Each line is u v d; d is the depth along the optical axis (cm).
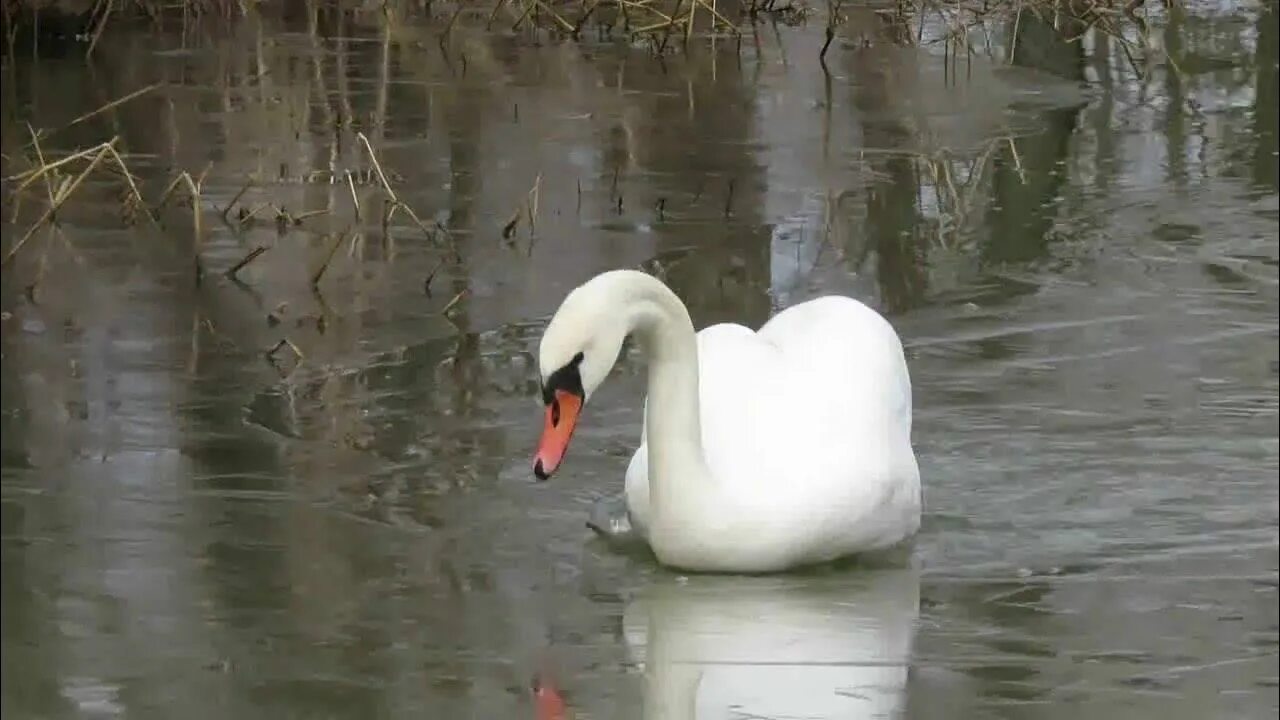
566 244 1536
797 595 1010
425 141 1816
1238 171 1727
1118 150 1791
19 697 903
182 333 1352
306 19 2289
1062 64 2097
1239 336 1348
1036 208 1630
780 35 2222
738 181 1698
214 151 1772
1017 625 981
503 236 1552
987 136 1836
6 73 2014
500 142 1809
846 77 2048
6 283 1439
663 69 2080
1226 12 2317
